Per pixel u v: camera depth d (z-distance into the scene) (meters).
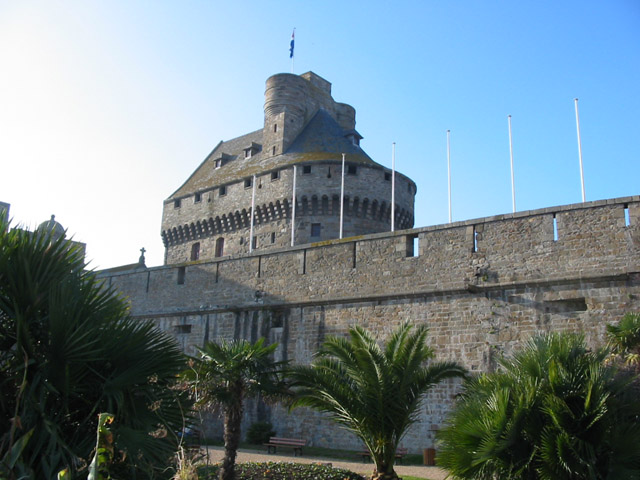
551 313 22.42
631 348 18.41
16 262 13.23
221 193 53.72
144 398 13.73
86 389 13.03
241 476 18.36
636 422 13.81
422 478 18.59
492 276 23.88
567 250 22.61
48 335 12.94
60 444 11.48
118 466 11.93
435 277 25.19
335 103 60.66
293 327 28.67
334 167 48.38
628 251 21.42
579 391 13.74
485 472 13.69
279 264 30.00
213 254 53.47
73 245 14.90
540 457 13.34
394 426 17.42
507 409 13.76
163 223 57.59
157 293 34.59
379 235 27.20
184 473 12.40
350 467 20.80
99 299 14.22
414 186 52.72
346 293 27.39
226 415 18.05
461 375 18.56
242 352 18.19
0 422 11.95
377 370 17.25
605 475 12.94
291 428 27.42
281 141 52.75
